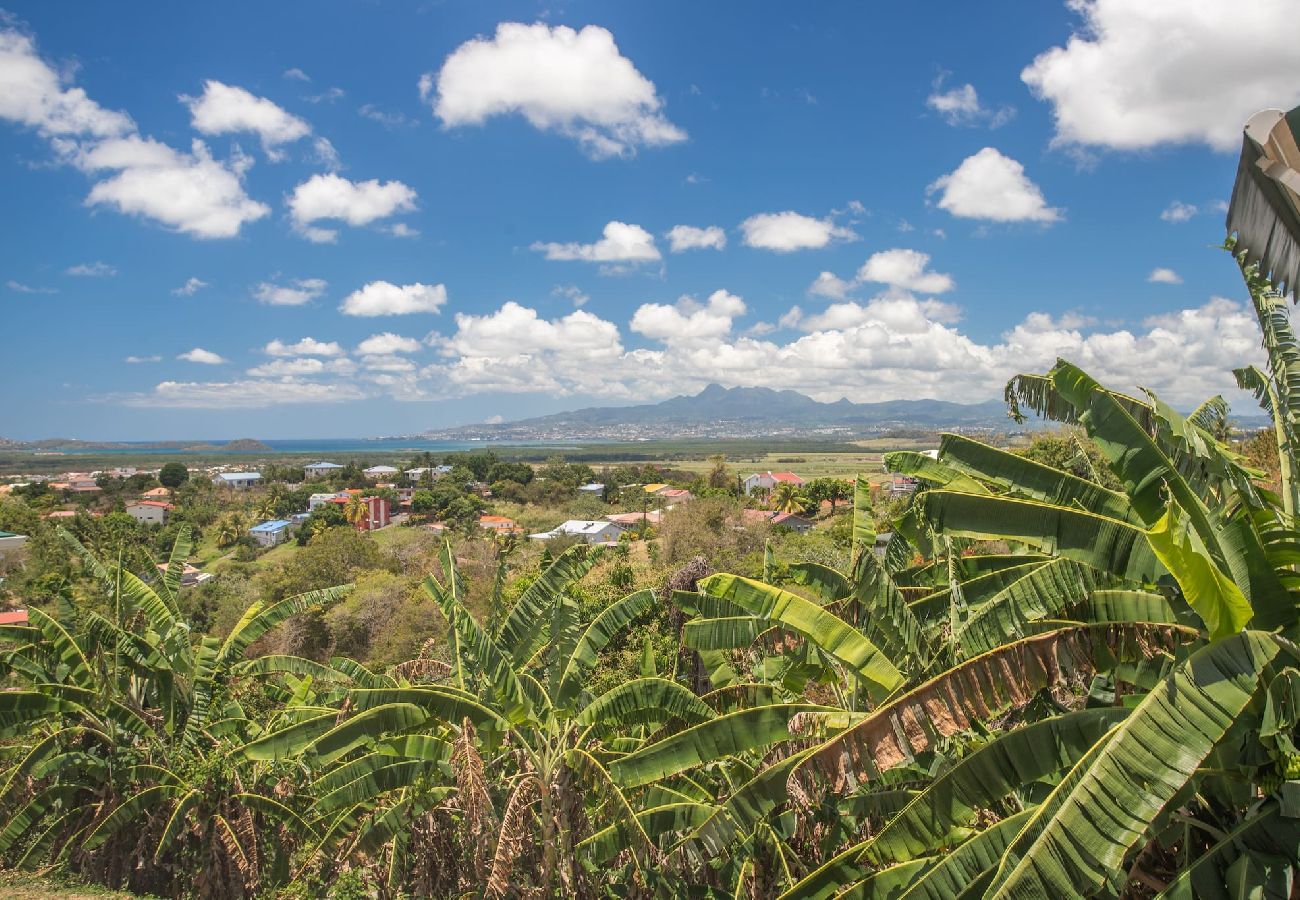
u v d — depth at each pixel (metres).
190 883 14.96
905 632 6.85
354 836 12.55
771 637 9.08
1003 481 6.77
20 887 14.56
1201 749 4.33
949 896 5.64
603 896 10.45
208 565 76.31
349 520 95.38
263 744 10.88
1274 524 5.53
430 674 15.80
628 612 11.28
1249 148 4.81
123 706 15.05
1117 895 5.54
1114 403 5.76
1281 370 6.15
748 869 9.52
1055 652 5.54
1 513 68.94
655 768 8.17
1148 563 5.29
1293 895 4.95
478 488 135.88
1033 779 5.49
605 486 130.12
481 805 9.18
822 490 82.12
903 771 7.62
